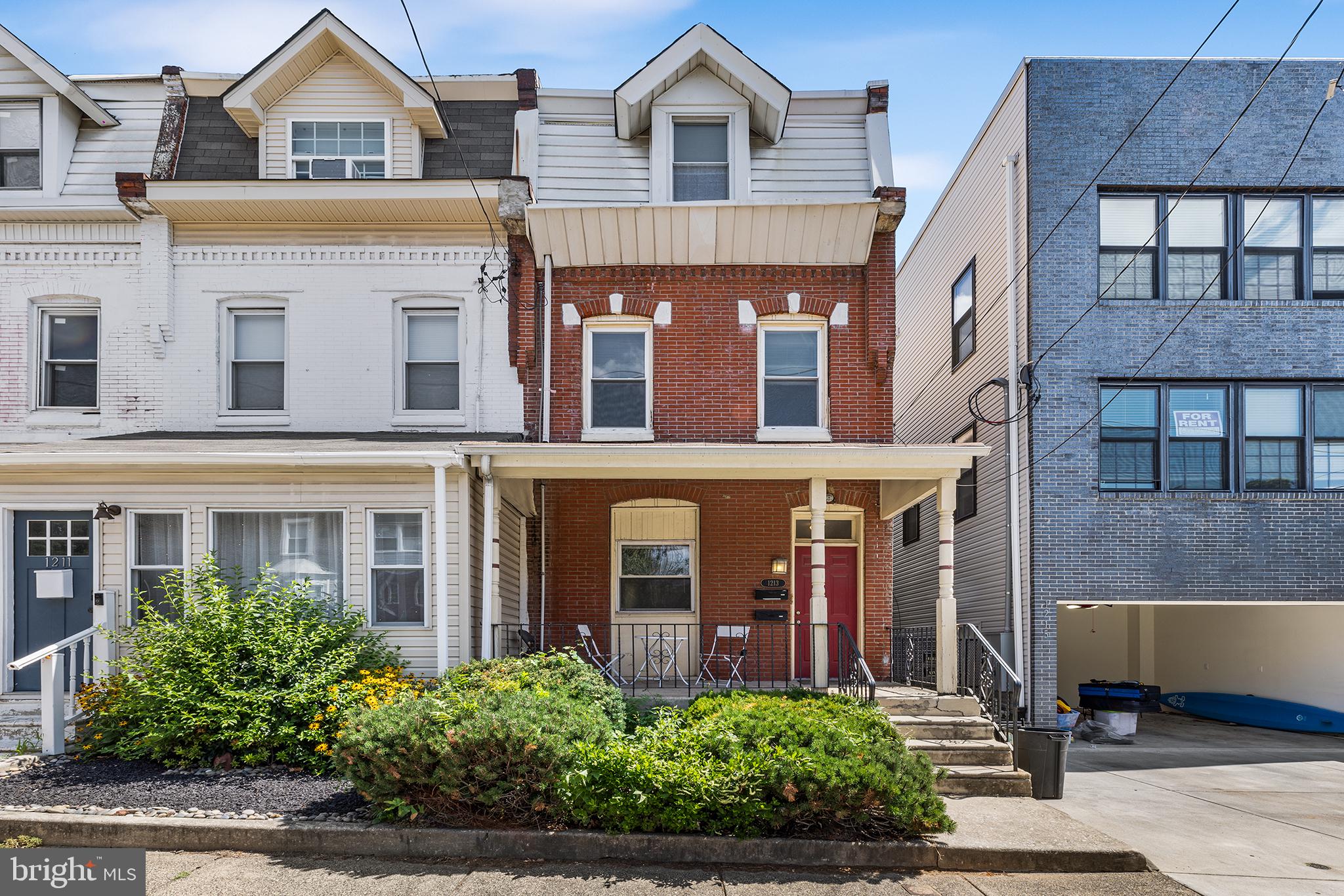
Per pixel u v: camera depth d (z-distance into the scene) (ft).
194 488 36.45
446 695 28.53
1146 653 65.21
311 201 41.50
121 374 42.73
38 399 42.86
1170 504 44.37
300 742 30.01
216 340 42.93
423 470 36.37
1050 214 45.50
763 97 42.86
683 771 23.95
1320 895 22.18
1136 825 28.66
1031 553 44.34
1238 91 45.60
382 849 23.97
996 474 49.01
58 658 31.78
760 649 41.42
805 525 46.03
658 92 43.73
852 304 43.47
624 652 43.55
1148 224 45.85
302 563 37.01
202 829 24.35
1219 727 53.16
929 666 46.44
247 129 43.93
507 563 40.40
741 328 43.42
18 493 36.22
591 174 43.88
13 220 42.91
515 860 23.62
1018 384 46.09
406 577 37.09
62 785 27.84
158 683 30.14
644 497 43.75
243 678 30.58
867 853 23.73
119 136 44.37
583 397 43.37
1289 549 44.11
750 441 42.96
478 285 43.04
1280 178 45.24
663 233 42.34
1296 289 45.52
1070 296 45.19
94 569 36.04
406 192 41.52
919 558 64.39
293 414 42.63
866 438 42.86
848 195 43.78
